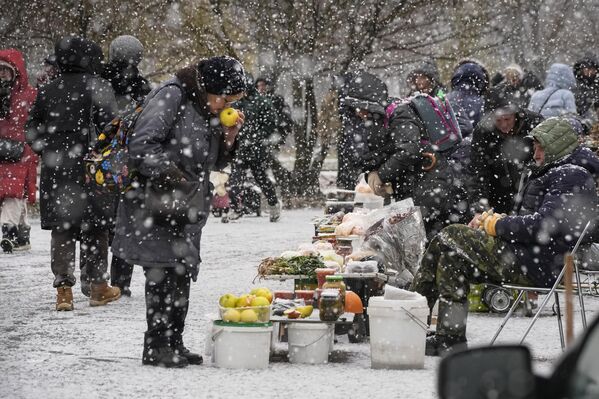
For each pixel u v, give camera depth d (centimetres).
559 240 923
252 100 2519
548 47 4253
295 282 1090
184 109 895
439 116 1275
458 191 1425
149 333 907
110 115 1238
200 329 1099
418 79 1430
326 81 3803
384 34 3391
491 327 1120
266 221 2620
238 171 2575
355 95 1334
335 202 1573
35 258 1773
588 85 2022
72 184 1218
